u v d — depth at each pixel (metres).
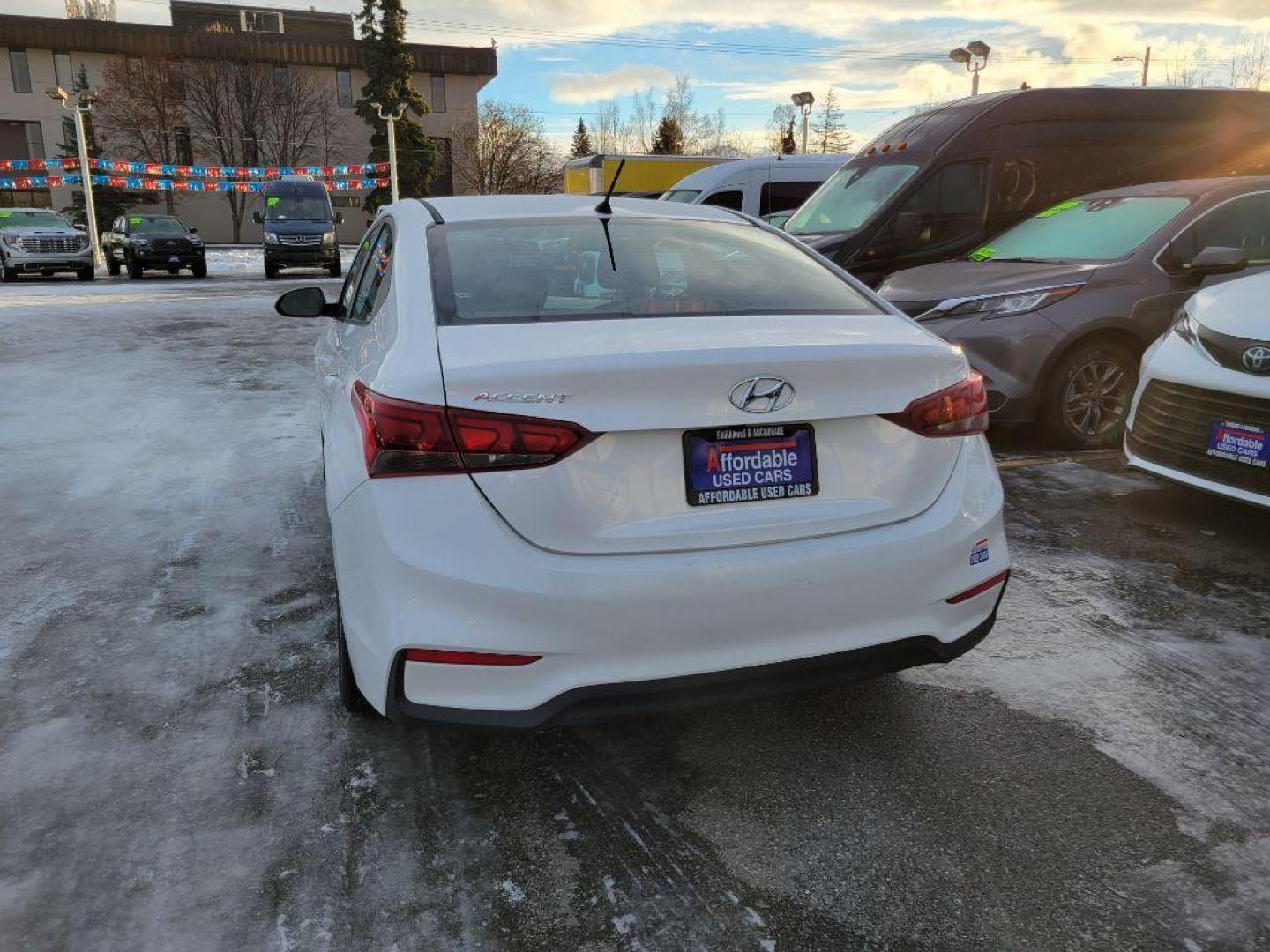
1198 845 2.16
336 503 2.30
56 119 48.75
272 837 2.19
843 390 2.14
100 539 4.13
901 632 2.23
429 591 1.97
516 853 2.16
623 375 1.96
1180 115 8.66
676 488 2.04
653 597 2.00
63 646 3.12
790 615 2.11
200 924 1.92
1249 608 3.41
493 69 53.41
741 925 1.94
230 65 48.41
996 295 5.48
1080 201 6.51
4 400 7.18
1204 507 4.53
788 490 2.12
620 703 2.05
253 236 50.84
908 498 2.24
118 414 6.70
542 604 1.95
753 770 2.48
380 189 48.53
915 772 2.45
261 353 9.74
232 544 4.07
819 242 8.10
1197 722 2.66
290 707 2.76
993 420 5.53
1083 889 2.03
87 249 21.73
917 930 1.92
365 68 48.53
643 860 2.13
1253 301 3.93
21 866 2.08
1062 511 4.47
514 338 2.17
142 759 2.49
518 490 1.96
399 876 2.08
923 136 8.47
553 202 3.24
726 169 13.55
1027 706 2.76
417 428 1.97
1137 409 4.32
